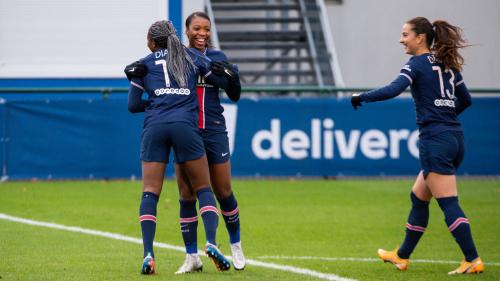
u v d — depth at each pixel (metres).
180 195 26.84
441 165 26.56
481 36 83.38
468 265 27.14
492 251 32.56
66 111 55.44
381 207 45.03
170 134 25.45
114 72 64.12
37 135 55.34
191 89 25.83
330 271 27.95
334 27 83.00
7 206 44.41
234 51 79.75
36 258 29.73
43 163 55.44
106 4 64.00
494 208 45.03
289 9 75.69
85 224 38.66
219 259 25.41
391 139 55.97
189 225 26.91
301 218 41.16
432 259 30.73
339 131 55.91
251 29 80.62
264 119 55.62
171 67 25.64
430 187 26.92
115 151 55.75
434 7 83.19
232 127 55.53
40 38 64.19
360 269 28.42
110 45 64.25
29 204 45.19
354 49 83.25
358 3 82.94
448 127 26.67
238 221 27.45
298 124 55.78
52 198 47.56
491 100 56.03
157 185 25.89
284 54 77.06
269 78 78.81
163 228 37.78
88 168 55.62
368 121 55.88
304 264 29.38
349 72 83.19
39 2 64.12
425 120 26.69
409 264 29.58
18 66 64.12
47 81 64.12
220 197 27.14
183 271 26.89
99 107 55.50
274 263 29.47
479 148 56.19
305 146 55.88
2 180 55.22
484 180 57.09
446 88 26.66
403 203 46.56
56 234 35.56
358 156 55.97
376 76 83.38
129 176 55.84
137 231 36.81
